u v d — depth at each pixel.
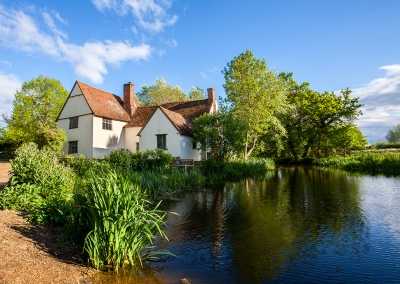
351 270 5.93
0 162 27.97
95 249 5.66
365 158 33.12
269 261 6.37
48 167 9.86
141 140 29.69
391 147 61.91
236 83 31.91
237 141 26.53
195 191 16.42
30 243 6.18
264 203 12.80
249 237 8.02
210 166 23.84
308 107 43.09
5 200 8.17
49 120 40.69
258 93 30.62
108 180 6.21
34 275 4.91
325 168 34.81
